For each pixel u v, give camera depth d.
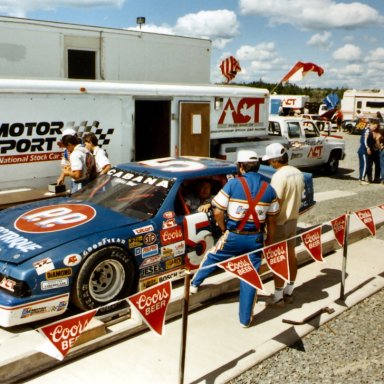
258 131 12.08
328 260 6.90
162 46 11.39
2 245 4.33
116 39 10.46
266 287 5.80
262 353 4.27
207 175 5.57
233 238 4.58
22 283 4.01
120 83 8.85
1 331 4.21
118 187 5.46
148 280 4.91
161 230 4.96
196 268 5.38
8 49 8.81
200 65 12.36
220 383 3.82
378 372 4.15
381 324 5.05
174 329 4.64
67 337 2.96
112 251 4.52
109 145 8.77
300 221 8.80
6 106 7.27
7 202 6.34
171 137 9.99
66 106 8.01
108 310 4.57
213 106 10.72
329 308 5.21
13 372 3.68
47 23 9.27
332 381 3.98
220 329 4.69
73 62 9.93
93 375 3.82
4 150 7.36
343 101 36.56
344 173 15.63
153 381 3.77
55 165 8.02
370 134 13.30
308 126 14.28
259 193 4.52
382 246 7.63
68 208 5.09
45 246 4.27
